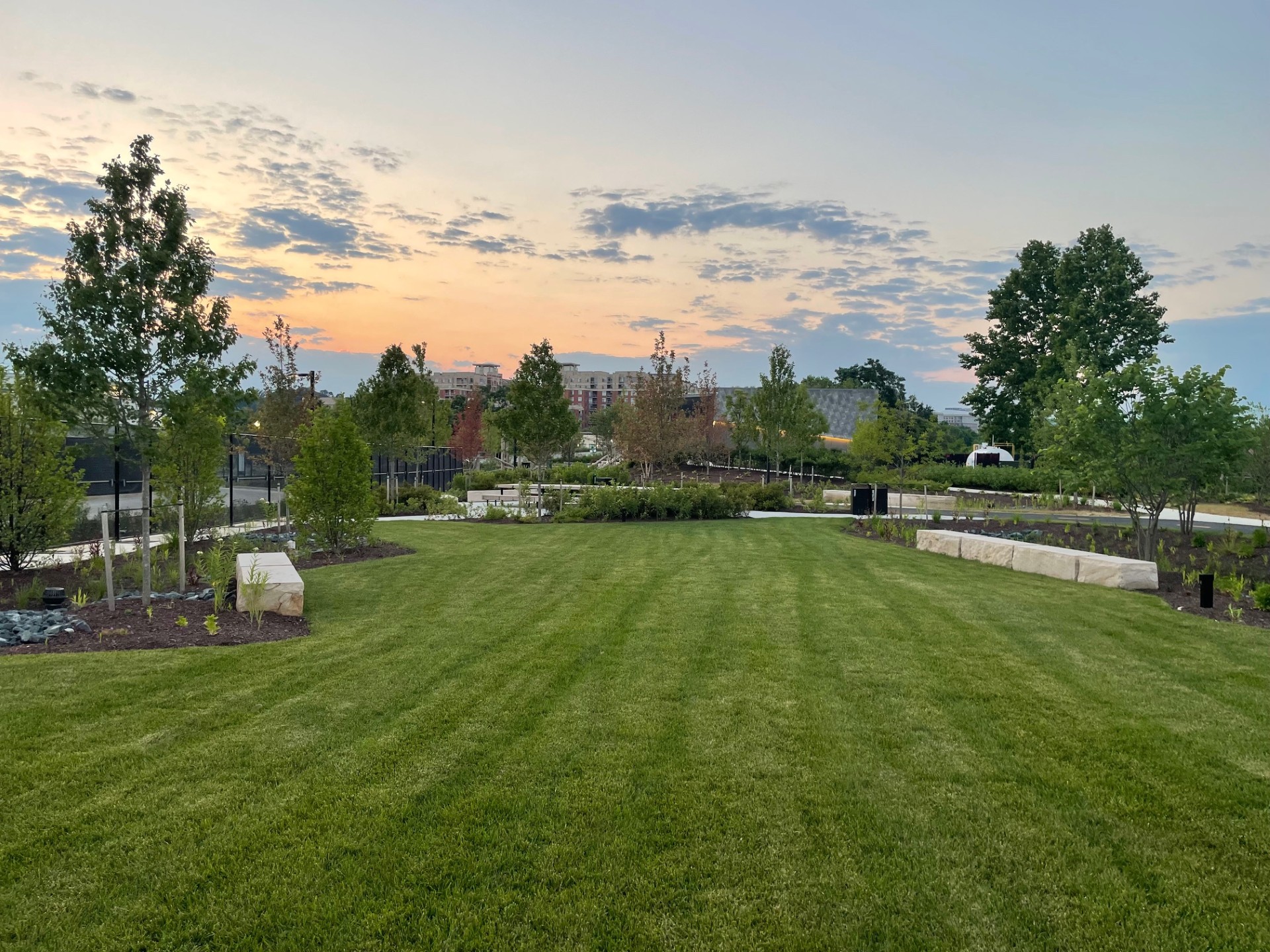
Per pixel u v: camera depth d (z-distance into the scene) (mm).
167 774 4672
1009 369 43438
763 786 4645
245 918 3381
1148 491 13117
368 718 5652
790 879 3719
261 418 22219
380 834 4047
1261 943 3285
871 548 15805
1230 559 12914
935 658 7367
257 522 20625
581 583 11422
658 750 5156
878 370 80375
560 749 5148
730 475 40906
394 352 25609
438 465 36031
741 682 6594
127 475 18484
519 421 26500
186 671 6660
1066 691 6414
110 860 3775
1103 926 3396
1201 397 12641
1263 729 5582
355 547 14852
